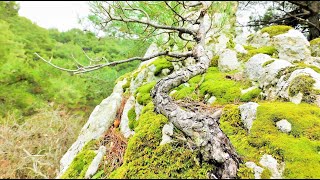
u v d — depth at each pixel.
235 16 2.86
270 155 1.15
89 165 1.28
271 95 1.67
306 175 1.05
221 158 1.08
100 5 1.65
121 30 1.87
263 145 1.21
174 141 1.27
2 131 1.88
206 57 1.63
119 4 1.66
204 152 1.12
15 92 2.84
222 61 2.13
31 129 2.02
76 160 1.34
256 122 1.32
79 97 3.39
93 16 1.79
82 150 1.42
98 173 1.24
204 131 1.15
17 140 1.84
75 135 2.17
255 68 1.88
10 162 1.58
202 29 1.84
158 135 1.33
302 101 1.49
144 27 1.89
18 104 2.78
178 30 1.81
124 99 1.94
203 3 1.87
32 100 2.91
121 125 1.63
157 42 1.93
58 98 3.21
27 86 3.06
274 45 2.10
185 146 1.24
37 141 1.90
